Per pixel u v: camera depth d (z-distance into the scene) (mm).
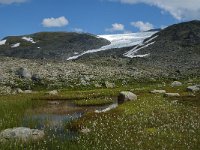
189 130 38250
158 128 39375
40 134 36844
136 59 185375
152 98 61156
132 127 40156
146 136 36531
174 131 38406
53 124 43812
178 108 50375
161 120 43188
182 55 195375
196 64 169625
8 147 32312
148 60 183875
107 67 141250
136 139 35562
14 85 102062
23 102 62375
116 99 70000
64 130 40219
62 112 56125
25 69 112062
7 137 35469
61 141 35031
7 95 78500
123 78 120312
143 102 55281
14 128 37094
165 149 32625
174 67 162500
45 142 34031
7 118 45312
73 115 52656
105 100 67375
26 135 36000
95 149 32406
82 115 49656
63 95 77000
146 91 75875
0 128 39594
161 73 139000
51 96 75000
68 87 103312
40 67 125312
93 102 65750
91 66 138625
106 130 38875
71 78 112188
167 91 73125
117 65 157875
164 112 47562
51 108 60625
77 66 133250
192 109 49438
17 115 48875
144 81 119188
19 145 33312
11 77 108500
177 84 91625
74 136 37188
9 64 128125
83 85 104812
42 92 87312
